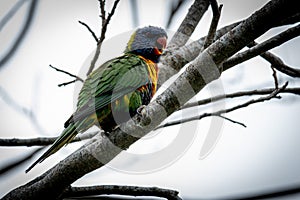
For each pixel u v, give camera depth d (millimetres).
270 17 6199
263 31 6336
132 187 7523
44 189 6945
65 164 6844
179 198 7480
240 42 6422
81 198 7926
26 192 6988
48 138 8461
